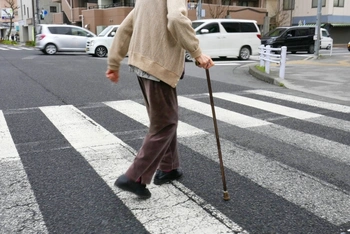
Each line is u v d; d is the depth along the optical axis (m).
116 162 3.58
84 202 2.78
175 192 2.93
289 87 8.23
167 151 3.01
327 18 36.31
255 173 3.35
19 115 5.45
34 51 22.69
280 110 5.89
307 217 2.57
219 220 2.51
